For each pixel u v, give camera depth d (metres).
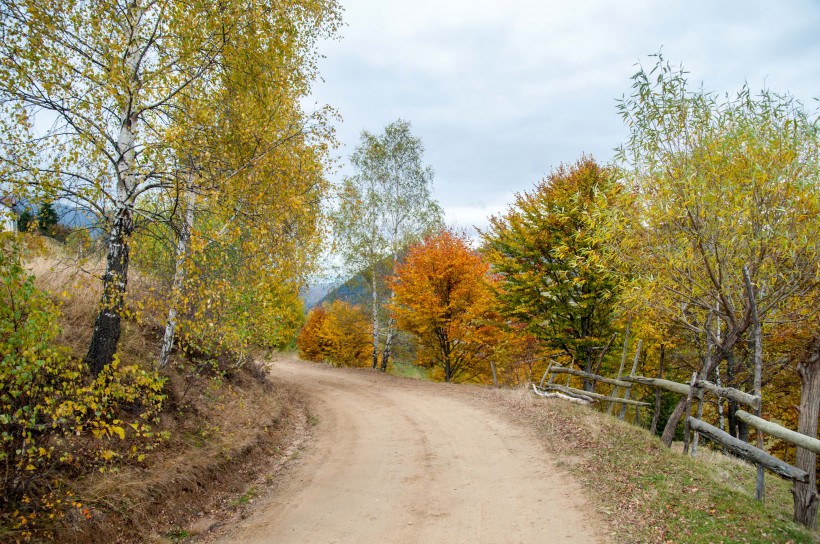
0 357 5.04
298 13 9.97
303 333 43.84
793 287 7.74
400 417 14.09
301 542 6.36
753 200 7.34
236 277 9.71
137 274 10.23
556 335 17.42
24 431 5.23
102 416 7.43
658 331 12.99
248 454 9.80
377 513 7.22
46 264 9.13
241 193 8.36
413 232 28.39
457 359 24.56
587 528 6.14
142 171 7.33
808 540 5.48
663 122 8.16
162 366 10.07
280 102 9.60
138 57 7.79
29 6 6.41
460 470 8.93
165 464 7.62
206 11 7.91
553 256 17.00
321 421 14.22
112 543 5.77
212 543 6.36
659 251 8.29
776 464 6.28
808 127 7.51
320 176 10.73
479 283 21.69
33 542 5.13
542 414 12.03
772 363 13.32
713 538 5.51
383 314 29.16
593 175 16.25
